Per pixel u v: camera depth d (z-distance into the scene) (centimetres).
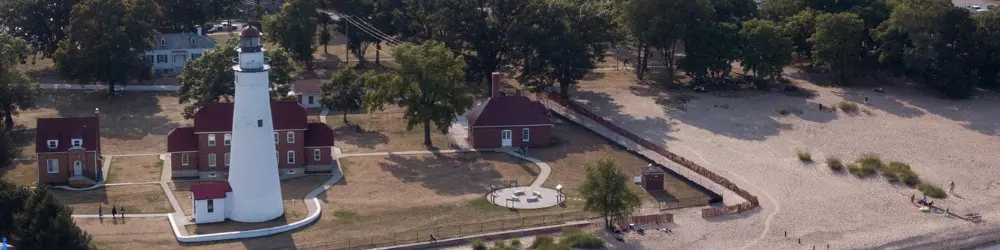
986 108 14575
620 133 12762
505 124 12050
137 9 14888
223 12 19000
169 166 11019
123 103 14050
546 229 9050
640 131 13000
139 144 11944
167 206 9556
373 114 13638
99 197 9788
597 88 15550
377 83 12412
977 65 15312
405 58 11750
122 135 12350
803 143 12531
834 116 13950
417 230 9019
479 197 10081
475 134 12006
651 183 10406
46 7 15888
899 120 13800
